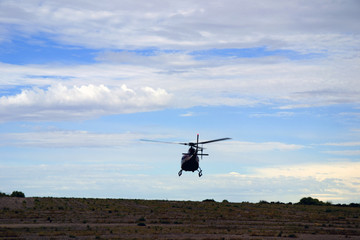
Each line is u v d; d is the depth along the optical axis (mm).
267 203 94562
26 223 47312
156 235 39094
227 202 90500
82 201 79000
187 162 59312
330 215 67062
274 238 38812
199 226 48406
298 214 67750
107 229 42375
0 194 83500
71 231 40188
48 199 79250
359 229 48875
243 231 43938
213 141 58312
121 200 84938
